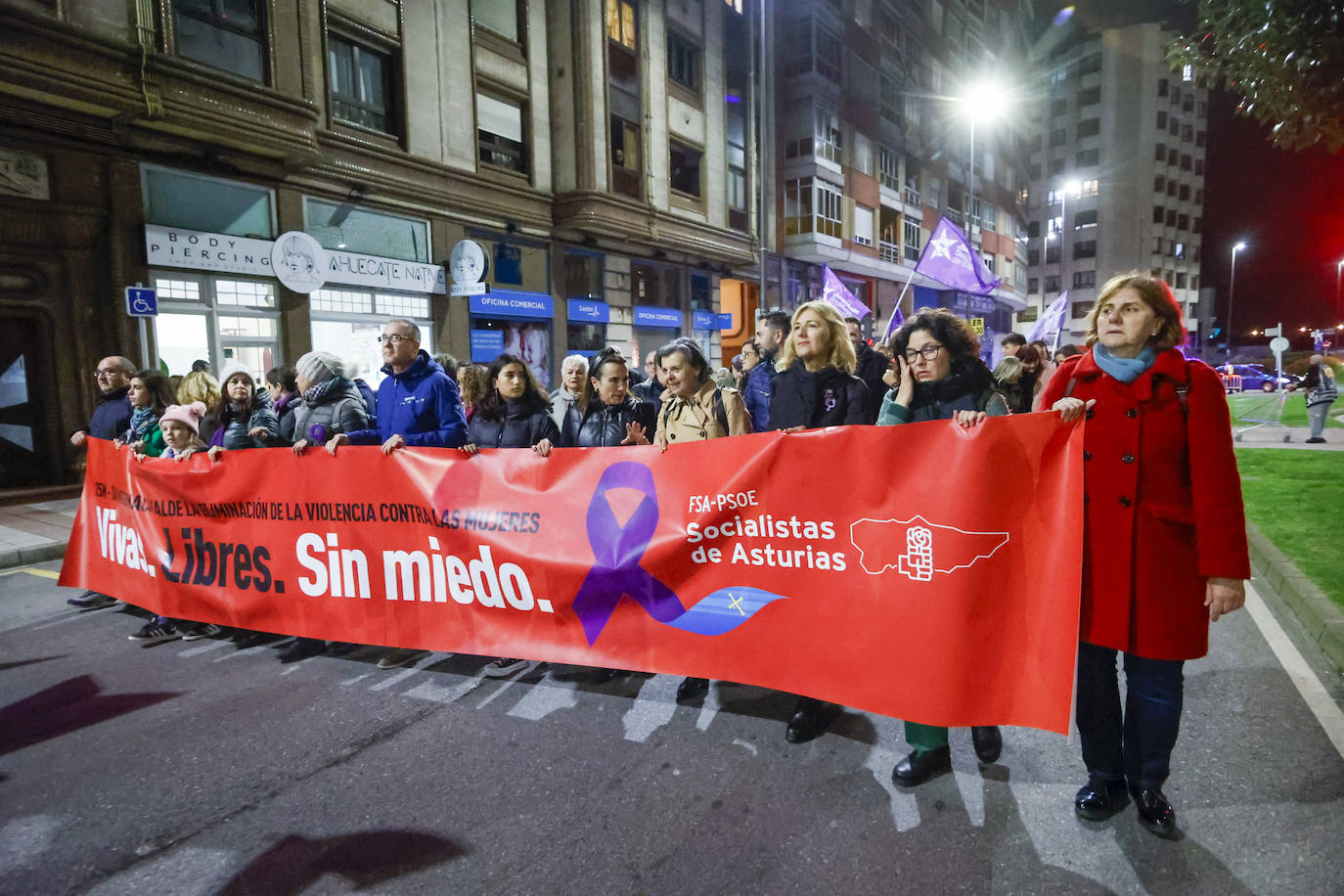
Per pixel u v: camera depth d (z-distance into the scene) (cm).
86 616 488
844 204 2620
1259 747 288
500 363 402
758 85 2367
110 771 289
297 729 321
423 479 364
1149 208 6531
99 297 976
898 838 235
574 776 277
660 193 1939
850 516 272
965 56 3728
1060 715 234
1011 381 426
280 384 580
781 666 290
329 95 1225
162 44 970
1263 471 981
